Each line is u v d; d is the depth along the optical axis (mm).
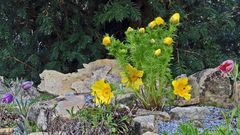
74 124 2570
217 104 3412
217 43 6125
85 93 4020
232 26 5602
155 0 5305
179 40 5539
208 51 5723
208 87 3447
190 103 3406
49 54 5766
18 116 3312
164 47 3115
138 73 3145
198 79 3520
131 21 5609
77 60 5570
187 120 3027
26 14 5527
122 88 3426
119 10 5137
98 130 2566
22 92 3594
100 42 5566
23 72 5676
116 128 2885
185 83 2990
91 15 5629
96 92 2916
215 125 2854
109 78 4137
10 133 3076
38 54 5758
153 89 3225
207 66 5660
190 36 5469
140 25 5566
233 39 6180
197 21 5742
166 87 3389
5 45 5801
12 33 5762
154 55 3084
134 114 3141
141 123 2865
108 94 2908
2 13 5664
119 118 2928
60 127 2611
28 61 5703
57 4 5484
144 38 3150
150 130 2840
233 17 6191
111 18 5176
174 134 2654
